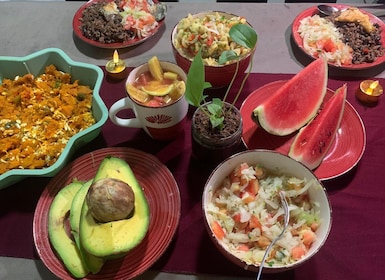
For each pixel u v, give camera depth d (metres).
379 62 1.01
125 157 0.84
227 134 0.77
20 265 0.76
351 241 0.76
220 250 0.67
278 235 0.70
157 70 0.85
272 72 1.03
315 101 0.91
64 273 0.71
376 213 0.80
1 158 0.86
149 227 0.76
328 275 0.73
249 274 0.73
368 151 0.88
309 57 1.05
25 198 0.84
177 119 0.84
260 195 0.74
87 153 0.85
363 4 1.20
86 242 0.68
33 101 0.94
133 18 1.12
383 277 0.72
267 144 0.88
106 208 0.68
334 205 0.81
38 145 0.88
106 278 0.70
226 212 0.74
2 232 0.80
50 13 1.24
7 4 1.27
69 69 0.97
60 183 0.81
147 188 0.81
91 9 1.18
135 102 0.80
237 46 0.93
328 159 0.85
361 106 0.95
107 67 1.03
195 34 0.92
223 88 0.99
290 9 1.20
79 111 0.92
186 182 0.84
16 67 0.98
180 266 0.74
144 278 0.73
